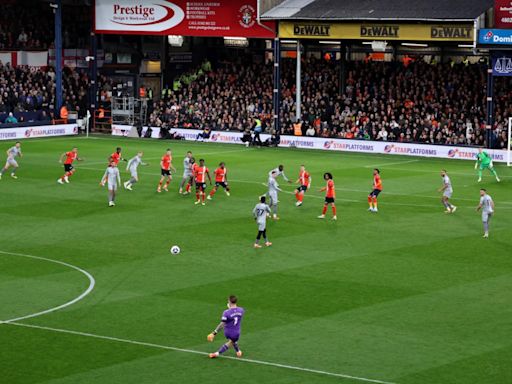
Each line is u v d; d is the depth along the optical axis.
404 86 98.81
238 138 98.06
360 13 91.50
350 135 93.94
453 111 93.62
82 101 110.19
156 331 37.09
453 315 39.31
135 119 106.56
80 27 117.00
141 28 103.12
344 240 53.25
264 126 98.44
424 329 37.47
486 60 100.31
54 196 66.31
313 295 42.09
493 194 68.81
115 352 34.75
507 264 47.94
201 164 63.66
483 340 36.22
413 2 91.38
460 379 32.25
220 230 55.62
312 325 37.94
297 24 94.56
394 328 37.62
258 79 105.62
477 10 86.31
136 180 69.31
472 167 82.56
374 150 91.88
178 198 66.19
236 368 33.25
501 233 55.25
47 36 115.06
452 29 87.00
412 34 88.94
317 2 96.56
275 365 33.53
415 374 32.72
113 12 104.19
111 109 107.31
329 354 34.69
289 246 51.62
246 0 97.44
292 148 94.94
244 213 60.94
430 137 90.50
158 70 112.88
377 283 44.16
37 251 50.12
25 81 107.19
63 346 35.38
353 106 99.06
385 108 97.00
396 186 71.94
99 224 57.06
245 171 79.12
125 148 93.62
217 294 42.22
